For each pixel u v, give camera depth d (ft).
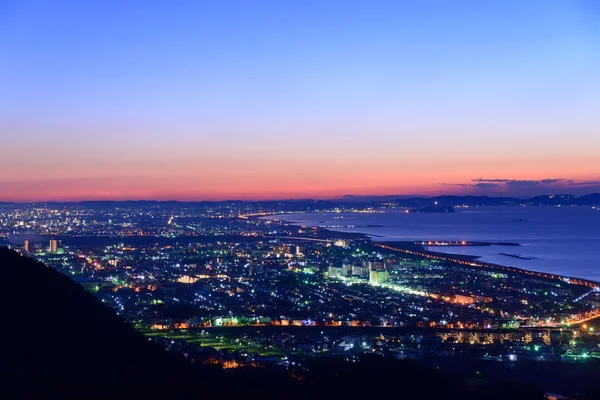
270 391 302.86
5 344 253.44
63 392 237.04
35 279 328.49
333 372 337.72
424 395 311.06
